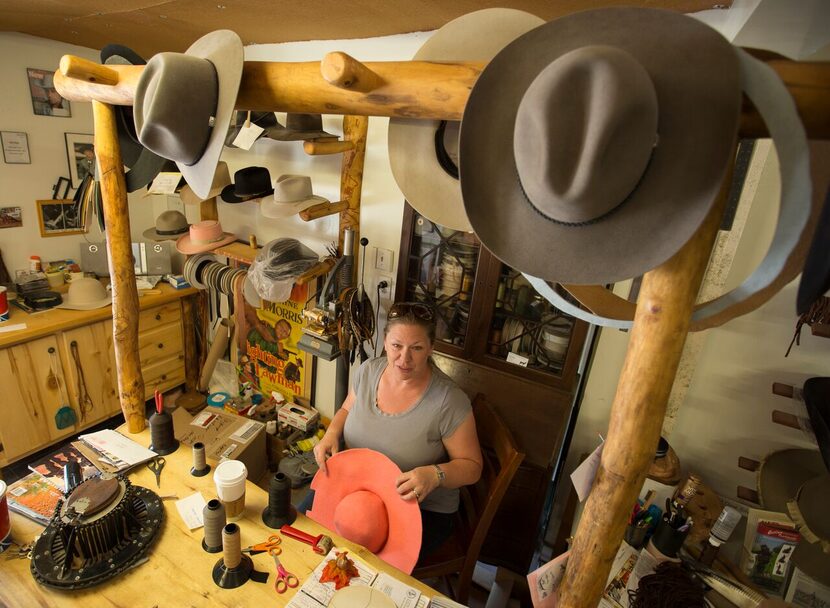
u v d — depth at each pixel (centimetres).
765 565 121
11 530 91
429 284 190
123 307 114
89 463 108
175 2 119
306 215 176
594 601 68
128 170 126
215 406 248
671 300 53
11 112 218
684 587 112
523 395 166
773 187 119
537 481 167
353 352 212
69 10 137
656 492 136
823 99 42
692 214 46
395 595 87
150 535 91
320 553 94
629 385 58
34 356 208
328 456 146
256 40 196
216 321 288
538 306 164
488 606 162
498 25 79
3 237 227
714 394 144
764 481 131
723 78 43
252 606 81
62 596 79
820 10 79
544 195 48
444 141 91
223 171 216
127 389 120
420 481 121
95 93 99
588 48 45
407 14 126
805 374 130
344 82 61
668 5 109
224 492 96
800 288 47
